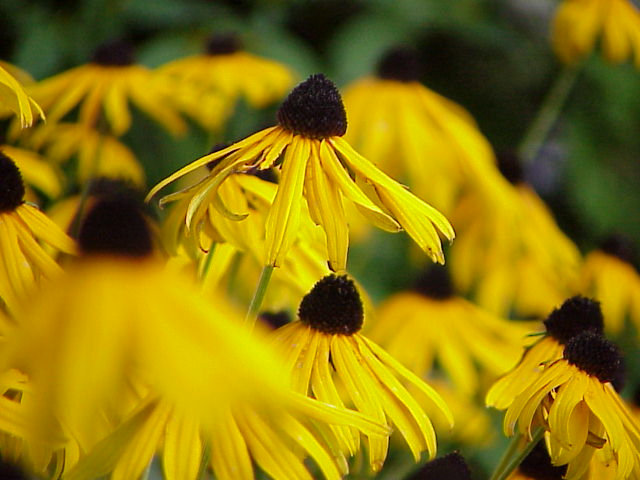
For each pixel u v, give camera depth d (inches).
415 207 37.6
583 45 58.3
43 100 49.9
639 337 52.3
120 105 49.8
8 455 37.1
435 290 49.6
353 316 38.8
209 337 33.4
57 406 33.0
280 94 56.8
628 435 38.3
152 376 33.4
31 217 38.1
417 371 48.6
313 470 42.2
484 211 54.1
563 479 38.7
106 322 33.3
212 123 52.9
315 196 37.5
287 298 41.9
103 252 34.0
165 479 36.0
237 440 36.4
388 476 46.1
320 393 38.2
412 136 51.1
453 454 39.8
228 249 40.9
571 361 38.6
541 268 53.4
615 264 52.9
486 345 49.1
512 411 38.5
